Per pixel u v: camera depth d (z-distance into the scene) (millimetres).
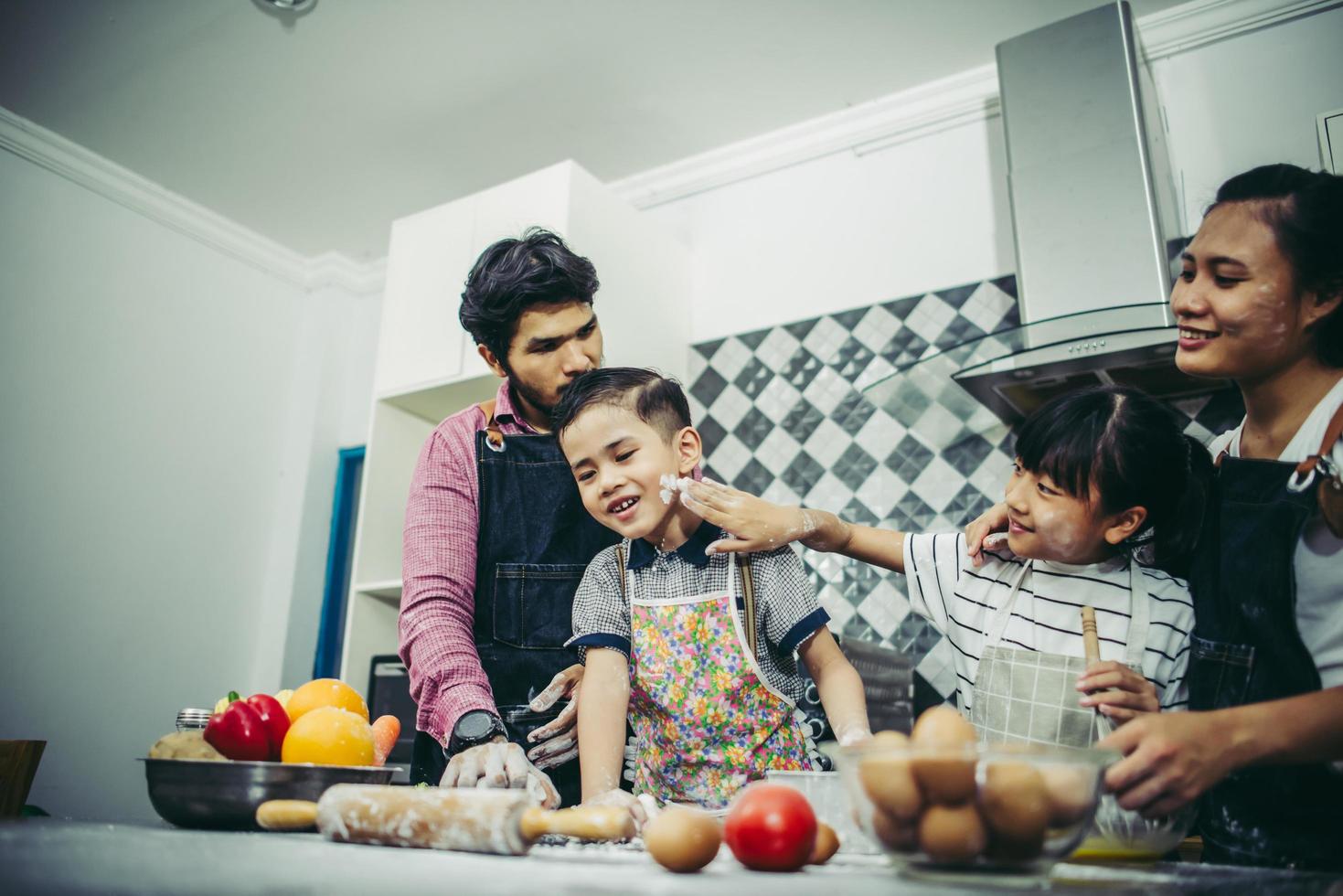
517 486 1343
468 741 1048
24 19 2207
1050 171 1944
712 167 2744
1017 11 2164
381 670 2203
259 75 2408
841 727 1060
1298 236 989
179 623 2771
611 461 1158
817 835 732
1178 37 2162
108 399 2686
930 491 2248
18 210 2557
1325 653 949
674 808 712
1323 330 1017
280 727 938
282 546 3045
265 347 3139
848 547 1284
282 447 3141
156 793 871
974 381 1895
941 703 2100
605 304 2357
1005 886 606
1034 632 1127
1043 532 1096
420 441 2609
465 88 2457
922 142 2488
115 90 2455
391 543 2477
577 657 1284
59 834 756
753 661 1143
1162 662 1054
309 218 3037
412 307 2510
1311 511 970
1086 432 1071
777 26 2234
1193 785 760
